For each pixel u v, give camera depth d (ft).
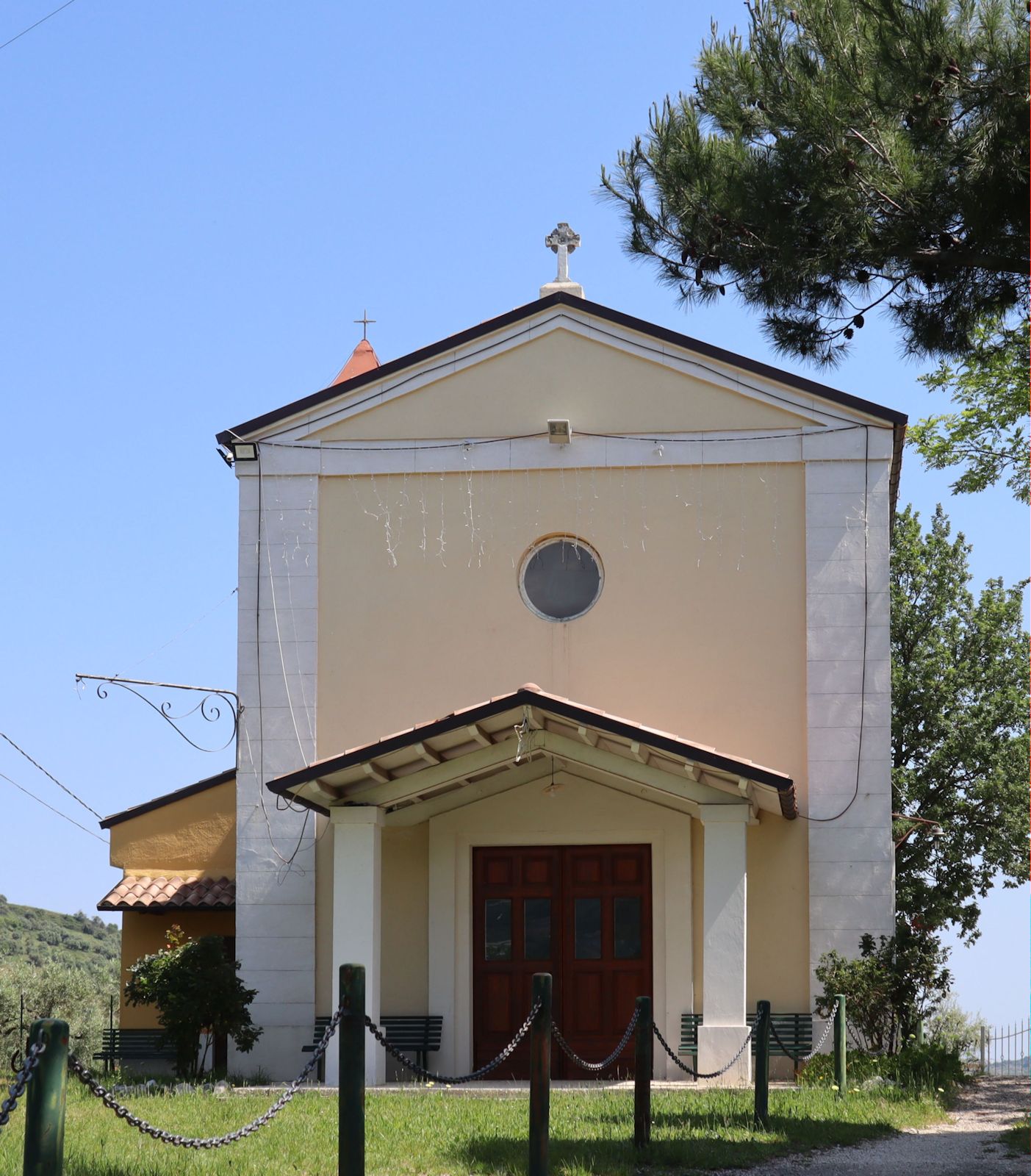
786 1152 36.58
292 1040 56.70
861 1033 53.78
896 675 92.99
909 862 90.68
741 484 58.75
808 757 56.49
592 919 56.95
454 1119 40.29
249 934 57.52
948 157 37.68
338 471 60.34
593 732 50.88
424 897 57.26
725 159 40.98
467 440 59.98
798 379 58.70
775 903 55.77
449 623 58.95
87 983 108.27
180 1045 53.72
